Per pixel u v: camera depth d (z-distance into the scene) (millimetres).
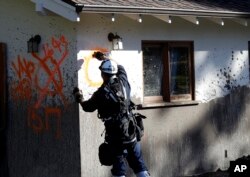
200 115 9773
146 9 7891
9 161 9125
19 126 8914
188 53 9672
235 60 10477
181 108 9438
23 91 8781
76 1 7250
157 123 9047
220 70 10156
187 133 9531
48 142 8422
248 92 10727
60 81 8133
